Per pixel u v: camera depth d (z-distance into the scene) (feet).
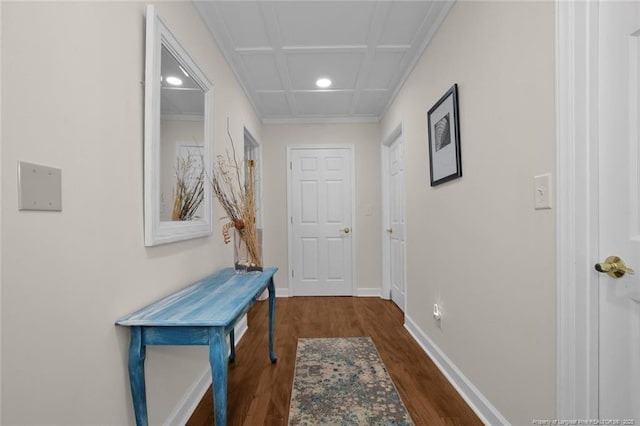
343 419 5.01
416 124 8.28
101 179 3.27
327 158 13.28
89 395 3.06
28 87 2.47
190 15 5.68
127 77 3.75
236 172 8.54
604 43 3.08
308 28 6.93
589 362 3.21
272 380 6.23
